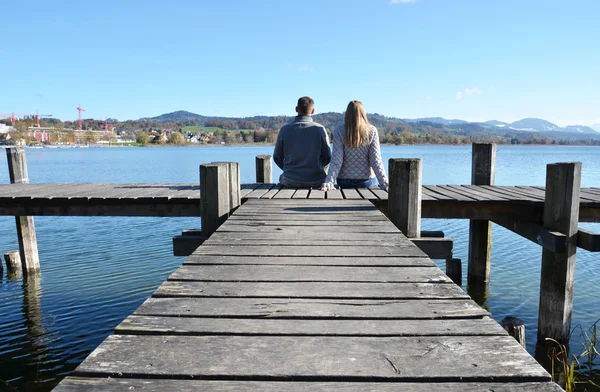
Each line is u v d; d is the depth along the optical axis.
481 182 7.13
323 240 3.35
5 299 6.91
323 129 6.46
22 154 7.93
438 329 1.75
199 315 1.88
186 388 1.31
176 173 33.38
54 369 4.79
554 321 4.78
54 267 8.70
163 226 13.27
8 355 5.11
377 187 6.38
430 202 5.06
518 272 8.23
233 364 1.46
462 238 11.52
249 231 3.67
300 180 6.45
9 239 11.65
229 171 4.71
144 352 1.54
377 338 1.67
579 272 8.12
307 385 1.34
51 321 6.07
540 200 4.93
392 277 2.44
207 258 2.84
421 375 1.38
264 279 2.40
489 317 1.88
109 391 1.29
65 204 5.61
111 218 14.83
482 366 1.44
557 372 4.53
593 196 5.54
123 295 7.08
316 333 1.71
